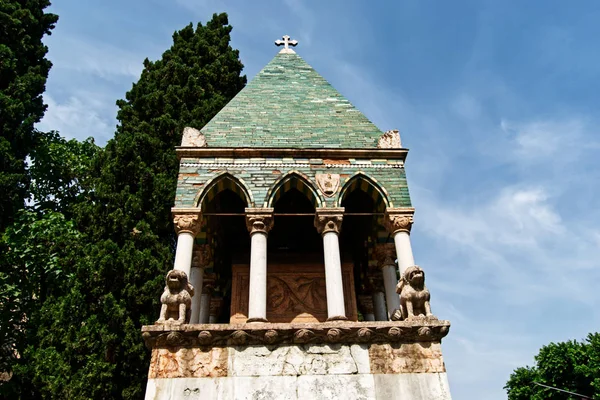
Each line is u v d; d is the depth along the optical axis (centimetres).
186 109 2491
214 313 1600
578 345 4331
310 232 1695
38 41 3103
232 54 3080
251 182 1316
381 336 1069
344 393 999
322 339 1061
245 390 993
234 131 1465
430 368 1040
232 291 1485
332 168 1353
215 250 1580
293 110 1603
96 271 1766
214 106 2527
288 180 1329
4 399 1744
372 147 1411
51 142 2861
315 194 1310
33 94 2845
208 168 1333
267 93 1708
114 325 1691
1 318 2109
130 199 1986
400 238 1255
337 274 1192
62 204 2767
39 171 2728
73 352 1630
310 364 1030
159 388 988
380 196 1334
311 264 1512
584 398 3931
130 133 2334
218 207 1545
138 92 2617
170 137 2362
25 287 2152
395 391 1007
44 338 1742
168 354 1030
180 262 1179
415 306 1122
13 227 2172
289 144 1423
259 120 1530
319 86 1791
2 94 2558
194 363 1022
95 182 2170
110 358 1648
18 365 1825
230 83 2952
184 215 1255
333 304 1143
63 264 1939
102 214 1977
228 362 1026
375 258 1591
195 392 988
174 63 2748
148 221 1991
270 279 1479
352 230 1709
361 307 1642
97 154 2381
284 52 2025
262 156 1361
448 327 1077
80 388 1562
